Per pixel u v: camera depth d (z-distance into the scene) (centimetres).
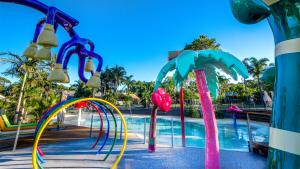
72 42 404
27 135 870
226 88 4069
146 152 690
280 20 89
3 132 813
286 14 85
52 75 367
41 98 1517
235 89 4231
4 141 790
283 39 87
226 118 2064
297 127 77
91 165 533
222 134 1341
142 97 4762
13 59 1473
